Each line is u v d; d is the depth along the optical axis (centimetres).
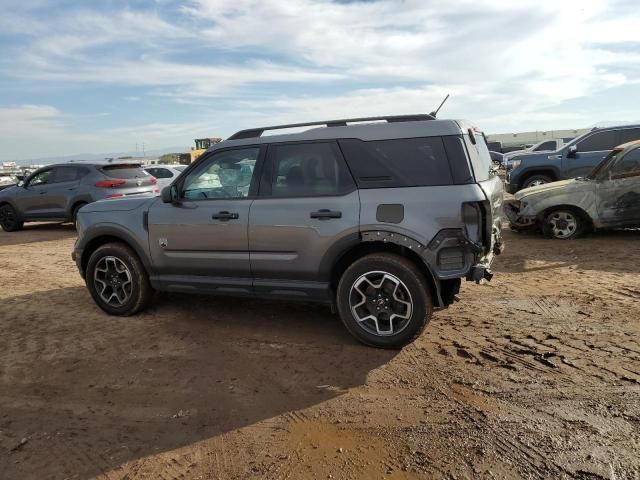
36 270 804
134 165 1288
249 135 467
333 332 464
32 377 392
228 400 345
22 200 1280
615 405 312
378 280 410
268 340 452
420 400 333
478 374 364
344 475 259
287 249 434
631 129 1169
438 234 384
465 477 252
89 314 545
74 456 287
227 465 273
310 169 431
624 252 746
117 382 379
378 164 408
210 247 467
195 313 534
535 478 249
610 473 249
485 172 435
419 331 401
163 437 303
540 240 870
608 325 451
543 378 353
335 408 328
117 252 519
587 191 836
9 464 281
